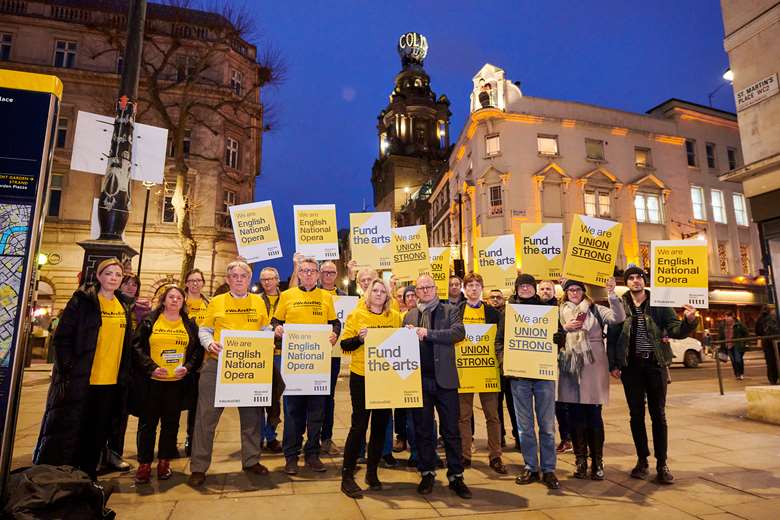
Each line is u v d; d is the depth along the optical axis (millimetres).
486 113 26766
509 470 5004
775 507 3854
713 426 6887
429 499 4090
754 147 8820
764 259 8555
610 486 4430
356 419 4344
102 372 4227
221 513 3703
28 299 3236
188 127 25500
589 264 5078
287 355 4766
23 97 3363
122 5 25891
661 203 28953
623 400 9516
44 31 24578
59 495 3096
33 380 12750
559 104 28188
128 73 6520
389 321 4652
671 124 30531
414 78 65062
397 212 55562
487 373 4961
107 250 6039
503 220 26141
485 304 5359
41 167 3334
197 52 25781
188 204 18969
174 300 4664
